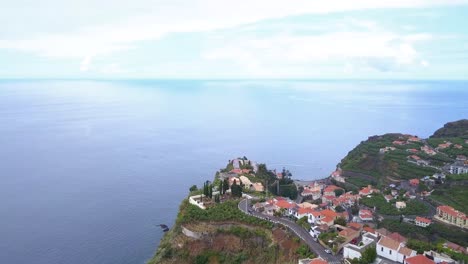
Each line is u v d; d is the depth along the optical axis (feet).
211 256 354.74
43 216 549.54
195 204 432.66
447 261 286.66
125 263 414.41
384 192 557.74
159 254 383.45
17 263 411.34
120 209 587.68
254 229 362.33
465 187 529.45
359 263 280.92
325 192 586.45
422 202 506.48
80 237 480.23
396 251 292.40
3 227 506.89
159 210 586.45
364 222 447.01
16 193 651.66
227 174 604.49
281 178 648.79
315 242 330.13
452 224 433.89
